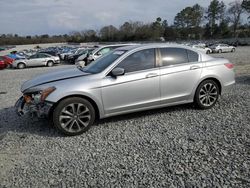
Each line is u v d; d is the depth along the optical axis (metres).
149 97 5.59
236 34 89.56
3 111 7.11
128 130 5.17
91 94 5.09
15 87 11.80
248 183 3.24
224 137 4.61
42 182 3.50
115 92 5.28
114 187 3.31
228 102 6.80
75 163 3.96
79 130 5.06
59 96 4.89
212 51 38.50
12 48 81.06
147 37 94.81
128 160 3.96
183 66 5.89
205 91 6.20
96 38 104.25
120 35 98.44
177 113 6.05
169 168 3.67
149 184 3.33
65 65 26.64
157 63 5.70
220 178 3.37
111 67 5.36
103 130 5.23
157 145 4.42
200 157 3.94
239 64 17.84
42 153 4.35
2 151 4.49
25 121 6.02
